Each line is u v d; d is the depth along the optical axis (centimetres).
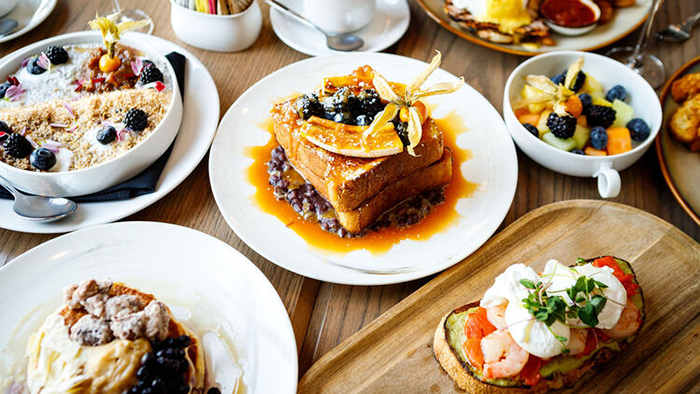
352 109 51
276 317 44
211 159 53
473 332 42
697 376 43
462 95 58
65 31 65
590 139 55
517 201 53
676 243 50
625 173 55
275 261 47
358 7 60
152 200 51
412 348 44
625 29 63
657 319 46
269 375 42
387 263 48
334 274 47
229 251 47
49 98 57
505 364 40
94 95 56
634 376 43
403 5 67
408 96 49
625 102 57
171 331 42
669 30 66
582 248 50
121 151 52
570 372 42
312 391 43
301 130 50
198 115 56
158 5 68
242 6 61
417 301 46
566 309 41
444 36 66
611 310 41
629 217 51
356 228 50
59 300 45
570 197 54
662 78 62
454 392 43
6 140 51
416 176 51
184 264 47
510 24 62
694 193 53
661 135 55
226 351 43
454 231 50
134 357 39
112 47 57
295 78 59
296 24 65
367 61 60
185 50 61
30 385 40
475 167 54
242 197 52
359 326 47
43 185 50
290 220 51
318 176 51
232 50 64
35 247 47
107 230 48
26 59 59
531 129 55
